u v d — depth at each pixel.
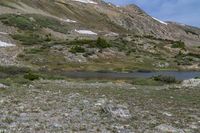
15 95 30.98
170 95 36.78
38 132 17.91
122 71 101.75
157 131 19.28
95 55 116.00
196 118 23.64
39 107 25.02
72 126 19.62
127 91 39.66
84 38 158.12
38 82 49.81
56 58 106.44
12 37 127.94
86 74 86.94
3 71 66.56
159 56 139.38
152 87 47.38
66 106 25.88
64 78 62.59
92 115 22.89
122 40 153.25
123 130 19.20
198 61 137.62
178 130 19.58
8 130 17.92
